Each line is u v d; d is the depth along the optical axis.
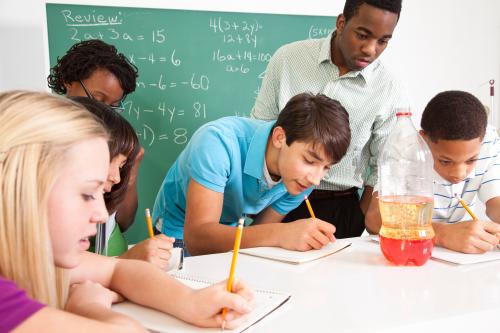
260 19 2.51
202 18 2.41
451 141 1.22
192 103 2.45
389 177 1.30
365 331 0.66
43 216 0.55
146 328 0.70
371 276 0.91
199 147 1.32
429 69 2.83
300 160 1.20
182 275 0.92
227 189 1.40
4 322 0.50
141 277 0.80
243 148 1.39
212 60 2.45
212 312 0.69
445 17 2.82
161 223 1.67
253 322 0.69
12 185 0.54
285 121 1.24
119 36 2.30
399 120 1.31
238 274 0.93
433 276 0.90
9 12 2.13
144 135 2.39
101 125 0.64
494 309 0.74
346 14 1.62
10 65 2.16
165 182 1.63
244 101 2.53
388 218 1.00
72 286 0.79
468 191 1.48
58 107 0.59
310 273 0.93
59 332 0.53
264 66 2.54
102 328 0.56
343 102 1.83
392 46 2.74
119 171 1.15
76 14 2.23
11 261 0.55
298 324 0.69
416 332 0.69
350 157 1.86
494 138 1.47
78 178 0.58
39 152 0.55
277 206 1.54
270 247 1.12
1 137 0.55
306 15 2.58
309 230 1.08
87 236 0.62
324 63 1.86
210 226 1.23
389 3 1.51
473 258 1.01
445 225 1.13
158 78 2.38
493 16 2.92
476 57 2.93
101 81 1.68
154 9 2.33
